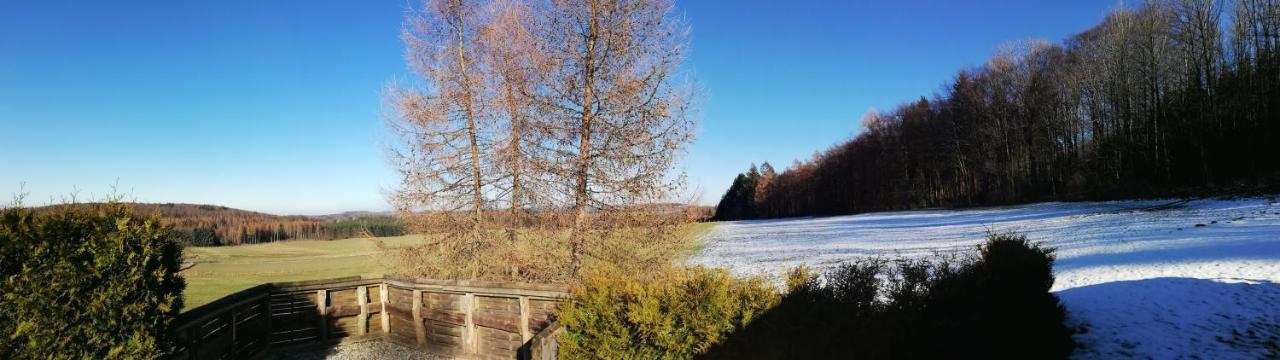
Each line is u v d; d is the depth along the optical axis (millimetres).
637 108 9203
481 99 10133
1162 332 7559
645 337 4520
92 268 5199
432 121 10016
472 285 8117
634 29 9289
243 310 7840
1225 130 39500
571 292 5520
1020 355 5906
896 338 4242
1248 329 7355
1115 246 16875
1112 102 49125
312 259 30094
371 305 9359
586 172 9430
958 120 68812
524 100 9406
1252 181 33875
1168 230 19500
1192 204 29047
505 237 9781
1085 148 54781
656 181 9125
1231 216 21688
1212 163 39500
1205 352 6680
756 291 4562
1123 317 8430
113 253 5273
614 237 9117
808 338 3941
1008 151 61375
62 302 5094
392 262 10148
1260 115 37781
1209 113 40531
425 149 9961
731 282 4688
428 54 10336
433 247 9922
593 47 9438
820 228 46500
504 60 9781
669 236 9023
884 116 87188
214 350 7051
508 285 7758
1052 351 6594
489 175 9961
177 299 6016
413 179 9883
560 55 9281
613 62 9398
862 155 90375
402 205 9883
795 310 4141
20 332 4840
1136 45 45906
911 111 79500
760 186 122500
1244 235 15742
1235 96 39719
